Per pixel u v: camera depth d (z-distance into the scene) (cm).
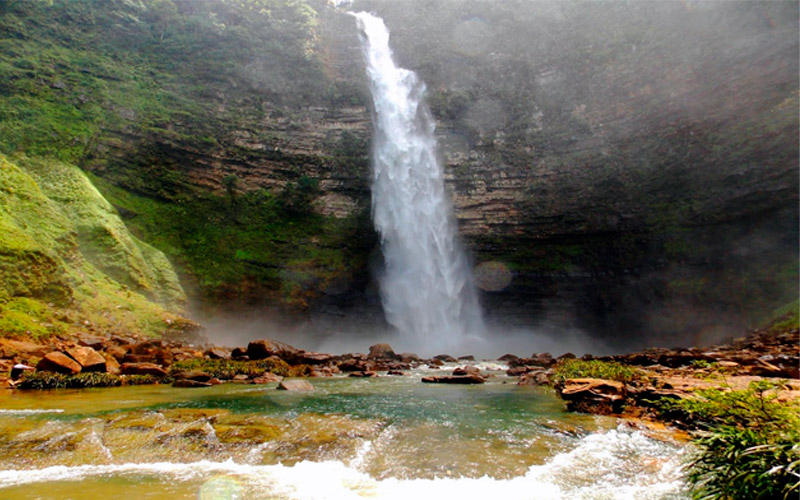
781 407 379
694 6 2620
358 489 369
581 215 2881
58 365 943
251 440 479
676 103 2583
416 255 3194
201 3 3372
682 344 2367
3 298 1373
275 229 2941
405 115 3569
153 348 1370
